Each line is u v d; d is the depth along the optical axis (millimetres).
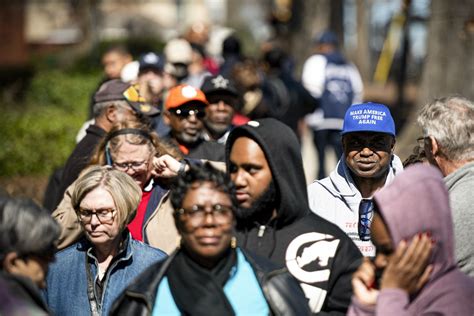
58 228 9500
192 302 9164
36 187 29500
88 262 12102
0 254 9148
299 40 62281
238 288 9367
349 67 30125
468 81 33281
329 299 10461
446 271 8961
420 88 34781
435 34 33875
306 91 27219
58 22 109125
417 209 8758
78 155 15891
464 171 11523
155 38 78000
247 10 135375
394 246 8805
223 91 18875
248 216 10648
